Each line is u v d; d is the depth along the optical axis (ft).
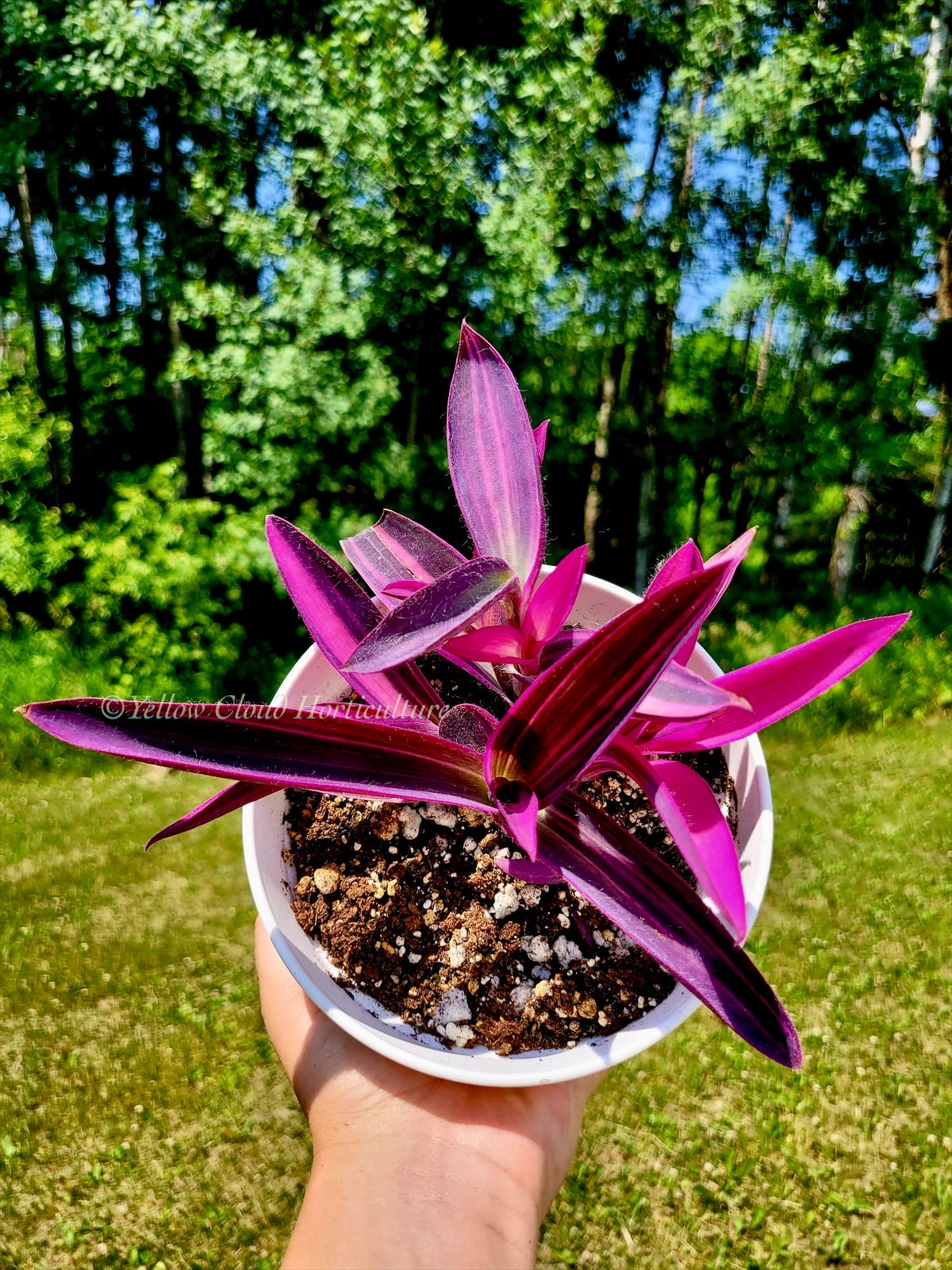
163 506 8.67
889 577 11.03
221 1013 4.74
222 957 5.05
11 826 6.20
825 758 7.07
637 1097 4.19
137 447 11.30
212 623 8.65
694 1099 4.21
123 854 5.84
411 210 7.60
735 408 10.48
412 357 9.04
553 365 9.45
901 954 4.89
